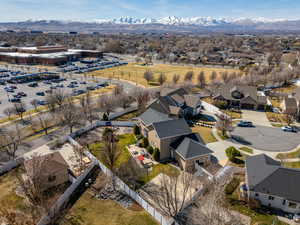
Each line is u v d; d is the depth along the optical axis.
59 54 183.38
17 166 41.66
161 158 45.41
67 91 94.88
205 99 86.25
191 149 42.03
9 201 32.81
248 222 29.64
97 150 48.22
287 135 55.91
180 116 62.03
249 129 59.31
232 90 78.62
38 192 31.95
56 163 37.38
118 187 36.88
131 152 47.41
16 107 64.25
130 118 66.75
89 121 64.25
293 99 69.56
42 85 105.62
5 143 46.62
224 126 54.62
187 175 37.25
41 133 56.16
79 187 36.78
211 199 31.16
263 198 32.66
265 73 114.62
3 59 171.75
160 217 29.28
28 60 162.88
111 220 29.98
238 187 36.62
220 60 185.12
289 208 31.36
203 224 28.73
